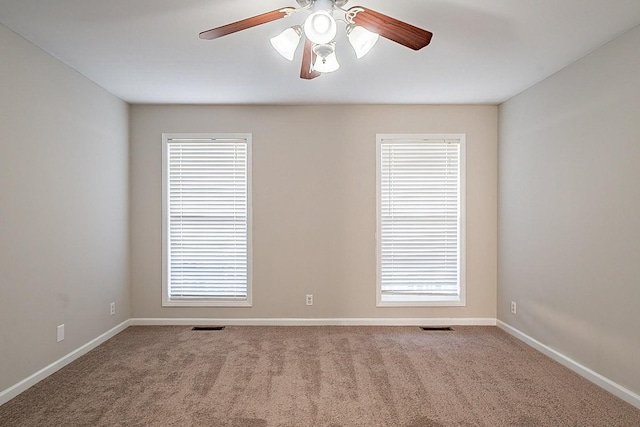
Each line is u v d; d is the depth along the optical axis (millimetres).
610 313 2799
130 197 4438
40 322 2963
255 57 3119
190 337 4020
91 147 3656
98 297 3777
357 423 2408
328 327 4383
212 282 4496
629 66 2639
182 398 2707
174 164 4477
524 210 3900
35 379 2902
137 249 4465
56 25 2602
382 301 4484
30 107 2852
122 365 3277
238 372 3143
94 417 2455
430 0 2289
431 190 4484
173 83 3721
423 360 3412
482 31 2680
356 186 4473
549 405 2627
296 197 4469
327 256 4469
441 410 2561
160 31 2686
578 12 2418
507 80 3633
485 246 4488
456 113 4477
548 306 3514
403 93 4039
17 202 2729
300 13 2439
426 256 4512
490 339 3975
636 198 2582
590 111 2990
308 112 4465
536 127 3707
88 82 3600
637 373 2582
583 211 3066
